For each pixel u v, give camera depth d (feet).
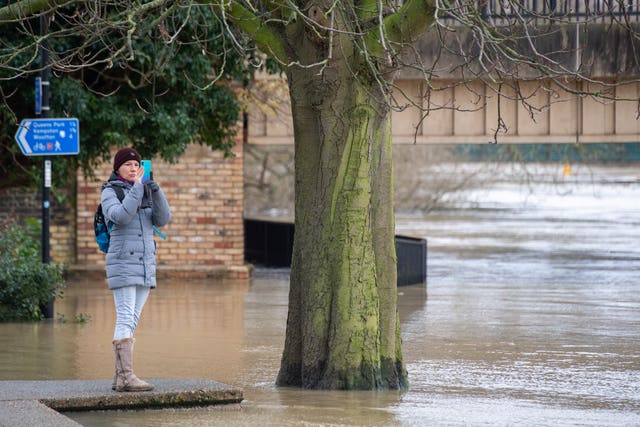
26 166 155.33
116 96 143.43
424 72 80.48
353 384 85.05
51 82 136.67
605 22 185.78
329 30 75.25
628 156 650.43
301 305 87.30
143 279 74.43
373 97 85.35
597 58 186.50
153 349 111.45
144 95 144.56
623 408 79.71
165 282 203.10
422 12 81.41
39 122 128.47
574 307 159.22
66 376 92.12
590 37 185.78
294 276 88.48
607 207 559.79
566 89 81.05
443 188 511.81
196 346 113.91
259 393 83.51
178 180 209.15
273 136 217.15
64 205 205.05
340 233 85.40
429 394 84.84
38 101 128.47
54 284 136.67
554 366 101.71
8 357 103.35
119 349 74.08
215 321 138.62
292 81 87.20
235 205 209.97
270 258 257.55
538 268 237.66
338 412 75.31
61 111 137.80
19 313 134.41
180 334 124.57
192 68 140.15
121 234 74.18
